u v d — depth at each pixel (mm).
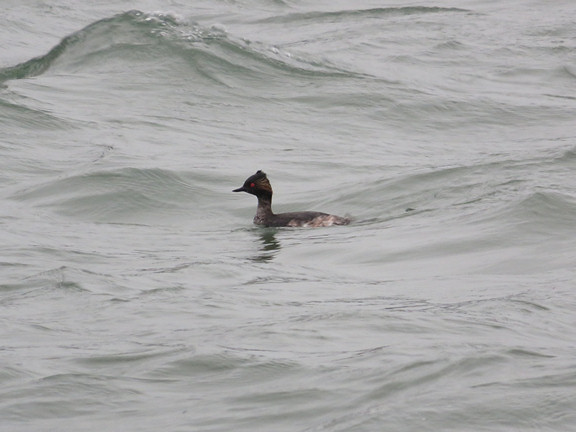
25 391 12984
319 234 23219
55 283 18375
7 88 35969
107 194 26609
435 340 14570
